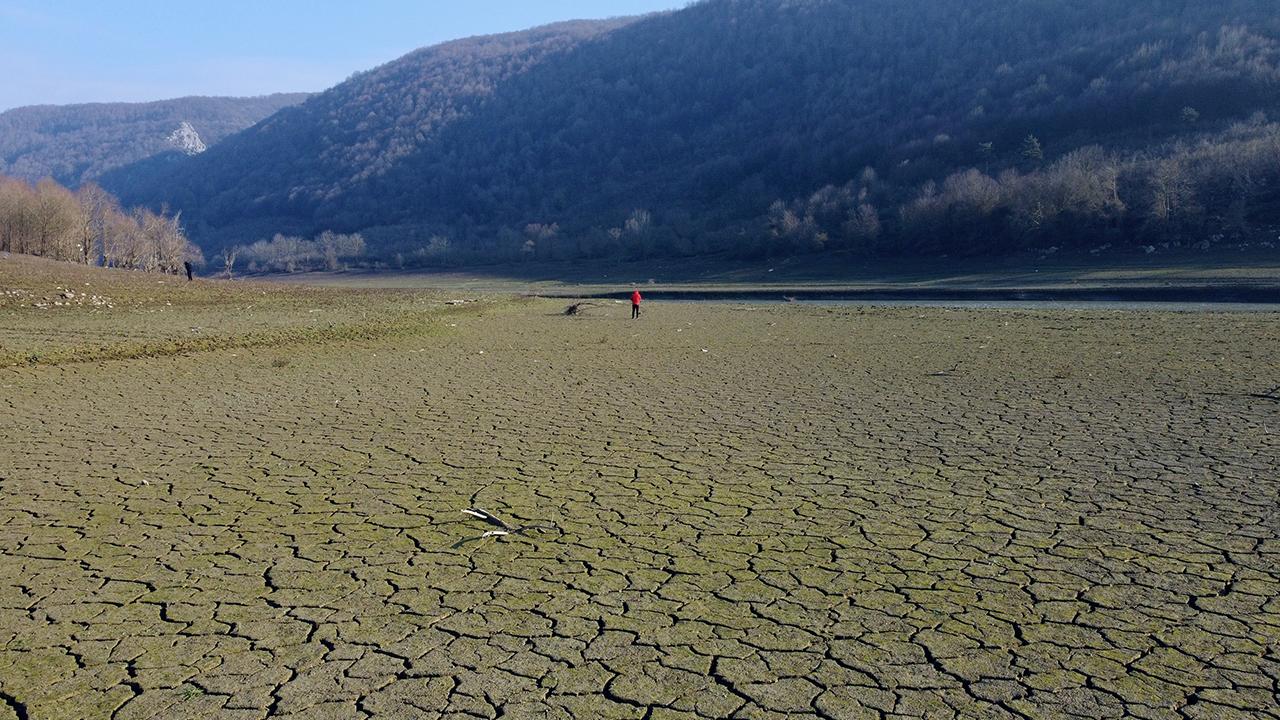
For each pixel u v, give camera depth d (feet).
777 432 39.11
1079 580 21.74
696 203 434.30
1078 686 16.80
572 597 21.13
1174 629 19.03
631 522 26.58
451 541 25.05
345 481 31.27
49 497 29.27
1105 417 41.04
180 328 77.77
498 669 17.74
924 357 65.10
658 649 18.52
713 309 126.41
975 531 25.39
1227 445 34.83
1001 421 40.70
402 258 410.93
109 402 46.44
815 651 18.34
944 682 17.03
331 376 56.54
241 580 22.29
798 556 23.61
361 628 19.60
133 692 16.97
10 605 20.85
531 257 377.91
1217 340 71.05
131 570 22.97
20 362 57.21
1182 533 24.89
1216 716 15.71
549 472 32.45
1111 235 223.10
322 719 15.99
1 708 16.42
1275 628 18.99
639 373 58.44
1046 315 102.37
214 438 38.27
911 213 274.98
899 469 32.30
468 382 54.44
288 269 404.77
